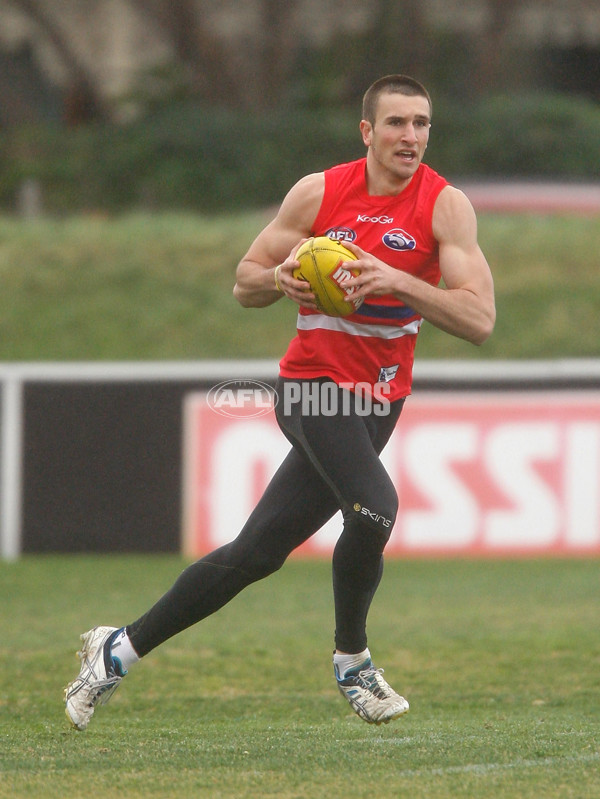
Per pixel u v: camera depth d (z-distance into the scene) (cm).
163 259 5278
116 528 3744
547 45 9131
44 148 7444
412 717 1806
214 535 3694
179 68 7706
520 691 2016
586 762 1426
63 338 4834
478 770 1387
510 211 5797
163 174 6950
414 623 2700
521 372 3616
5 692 2012
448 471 3631
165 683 2097
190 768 1408
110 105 8188
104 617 2795
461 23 8575
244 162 6956
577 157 7075
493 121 7131
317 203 1524
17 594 3119
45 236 5503
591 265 5100
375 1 8150
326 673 2186
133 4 7862
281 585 3278
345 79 7850
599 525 3591
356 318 1482
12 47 9194
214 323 4872
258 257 1565
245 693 2017
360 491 1459
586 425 3591
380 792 1288
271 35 7962
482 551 3619
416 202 1493
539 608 2883
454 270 1467
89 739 1603
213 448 3694
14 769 1402
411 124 1466
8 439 3762
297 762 1438
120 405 3734
